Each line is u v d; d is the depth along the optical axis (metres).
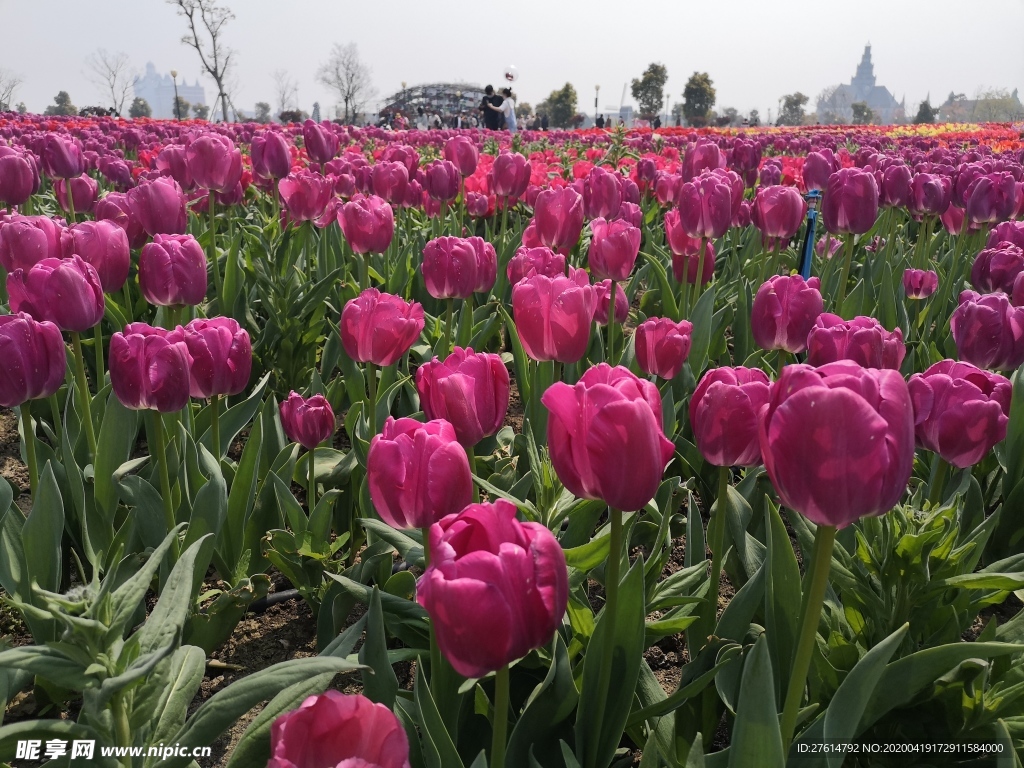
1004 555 0.67
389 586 0.57
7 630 0.64
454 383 0.44
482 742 0.48
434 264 0.79
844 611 0.51
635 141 2.98
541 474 0.53
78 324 0.61
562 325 0.55
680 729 0.49
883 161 1.81
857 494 0.30
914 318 1.20
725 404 0.42
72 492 0.63
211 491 0.59
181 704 0.38
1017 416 0.68
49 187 2.08
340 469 0.71
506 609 0.28
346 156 1.79
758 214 1.01
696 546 0.54
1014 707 0.43
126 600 0.33
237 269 1.05
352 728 0.25
